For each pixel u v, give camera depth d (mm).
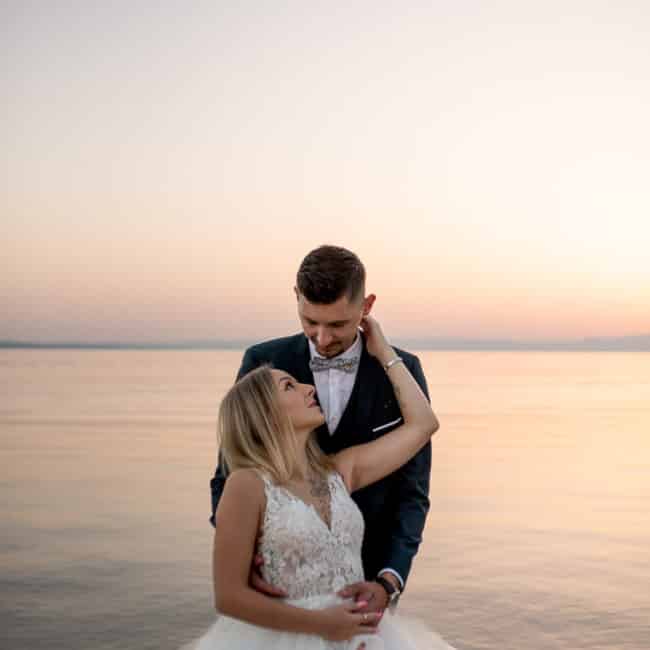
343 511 2725
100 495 14992
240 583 2512
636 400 52094
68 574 9625
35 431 27344
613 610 8375
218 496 2906
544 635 7621
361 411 3115
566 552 10781
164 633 7711
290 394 2707
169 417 33625
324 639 2553
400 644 2840
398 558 2957
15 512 13312
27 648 7258
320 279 2764
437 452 22453
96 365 132000
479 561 10242
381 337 3113
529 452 22609
